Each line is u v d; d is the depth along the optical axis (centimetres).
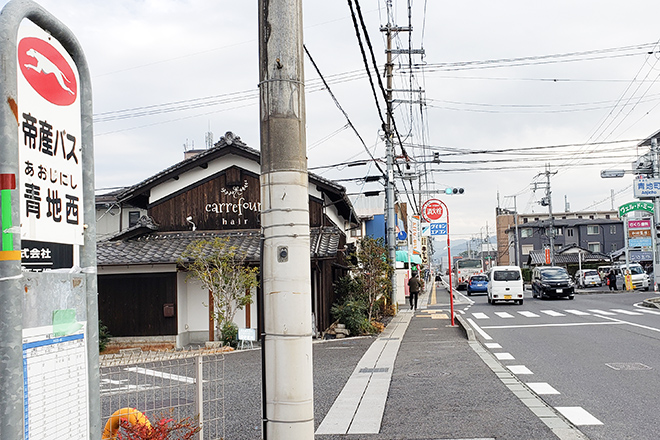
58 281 296
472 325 1952
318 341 1616
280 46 450
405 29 2378
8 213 246
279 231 437
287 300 430
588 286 5488
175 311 1706
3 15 257
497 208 9856
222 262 1570
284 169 441
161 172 1891
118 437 448
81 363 313
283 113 446
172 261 1642
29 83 282
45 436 279
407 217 4378
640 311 2308
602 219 8225
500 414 711
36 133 286
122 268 1725
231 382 1004
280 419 422
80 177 328
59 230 303
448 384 917
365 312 1955
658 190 3391
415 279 2828
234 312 1608
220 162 1922
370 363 1170
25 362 267
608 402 768
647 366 1032
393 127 2383
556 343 1399
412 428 663
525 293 4578
